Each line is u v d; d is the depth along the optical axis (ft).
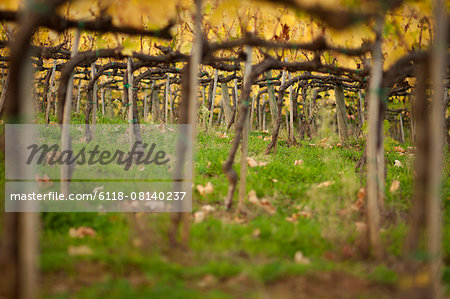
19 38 13.50
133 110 34.55
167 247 18.44
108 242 18.52
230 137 53.62
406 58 20.02
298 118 100.58
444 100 47.47
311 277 15.96
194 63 19.80
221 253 18.07
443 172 36.78
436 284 14.21
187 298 13.48
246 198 26.78
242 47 29.50
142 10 25.85
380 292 14.67
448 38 17.97
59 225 20.36
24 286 12.45
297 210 25.91
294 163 37.52
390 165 41.93
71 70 24.95
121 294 13.44
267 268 16.17
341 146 54.34
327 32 26.40
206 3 29.73
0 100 36.35
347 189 29.01
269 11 27.66
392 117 105.60
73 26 22.04
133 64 34.09
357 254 18.99
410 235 15.58
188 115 19.60
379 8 17.07
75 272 15.19
